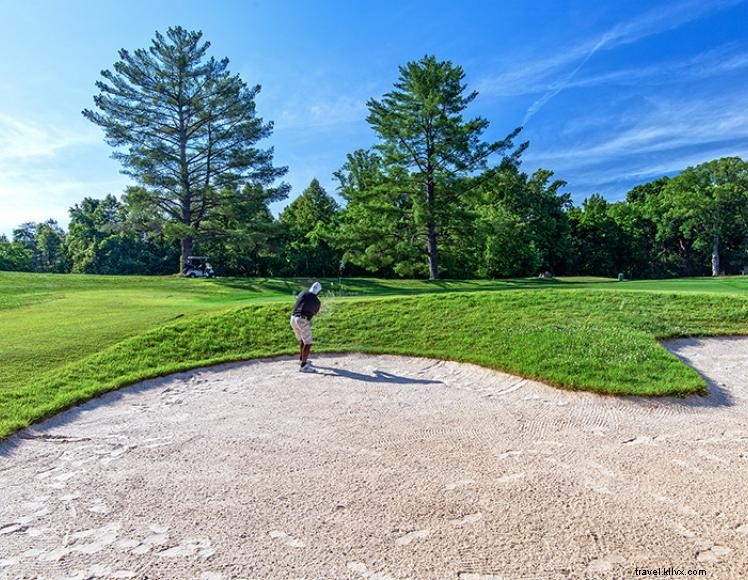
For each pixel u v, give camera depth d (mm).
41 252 61344
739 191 48812
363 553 3729
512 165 30328
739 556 3531
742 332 10312
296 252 40469
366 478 5039
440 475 5051
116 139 30875
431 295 14312
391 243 31750
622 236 54094
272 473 5246
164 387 8734
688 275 56906
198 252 44375
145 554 3807
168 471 5371
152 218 32469
